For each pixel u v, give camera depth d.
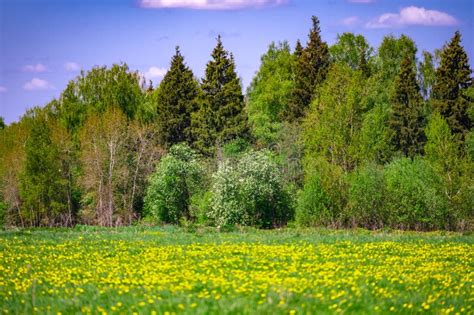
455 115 71.50
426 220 55.34
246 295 17.91
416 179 55.81
